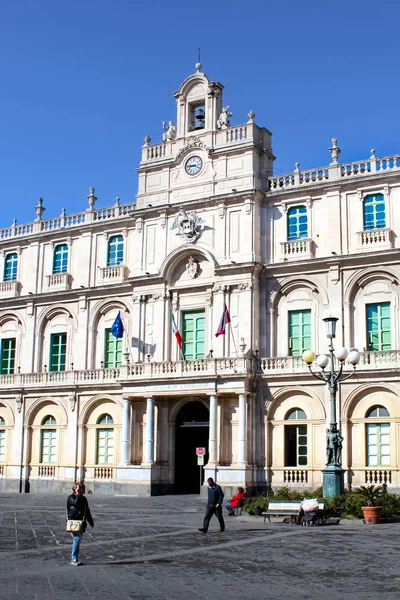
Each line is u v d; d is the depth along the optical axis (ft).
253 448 152.05
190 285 166.09
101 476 173.27
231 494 148.15
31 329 191.72
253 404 153.79
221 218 164.35
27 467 184.03
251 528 94.43
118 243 184.85
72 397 179.93
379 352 143.95
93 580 57.82
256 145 165.07
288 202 161.38
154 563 66.18
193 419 169.48
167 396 163.12
